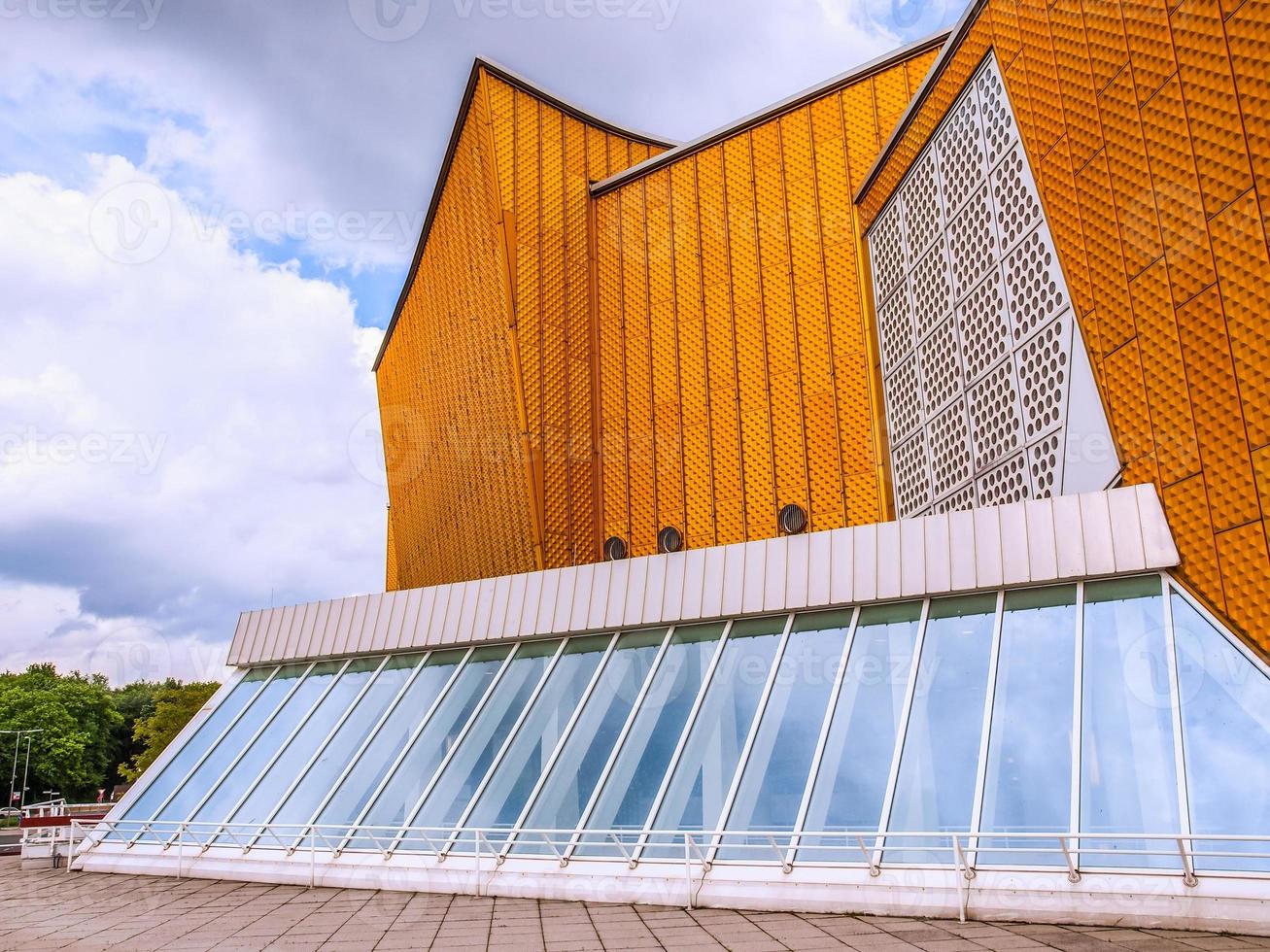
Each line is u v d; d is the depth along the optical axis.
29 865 19.69
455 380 34.06
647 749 13.99
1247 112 10.57
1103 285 13.46
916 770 11.55
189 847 16.94
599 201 30.69
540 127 30.12
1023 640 12.09
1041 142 15.41
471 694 16.91
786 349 26.61
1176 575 11.58
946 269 20.08
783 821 11.95
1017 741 11.15
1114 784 10.32
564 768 14.52
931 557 13.26
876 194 24.64
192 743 19.77
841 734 12.48
